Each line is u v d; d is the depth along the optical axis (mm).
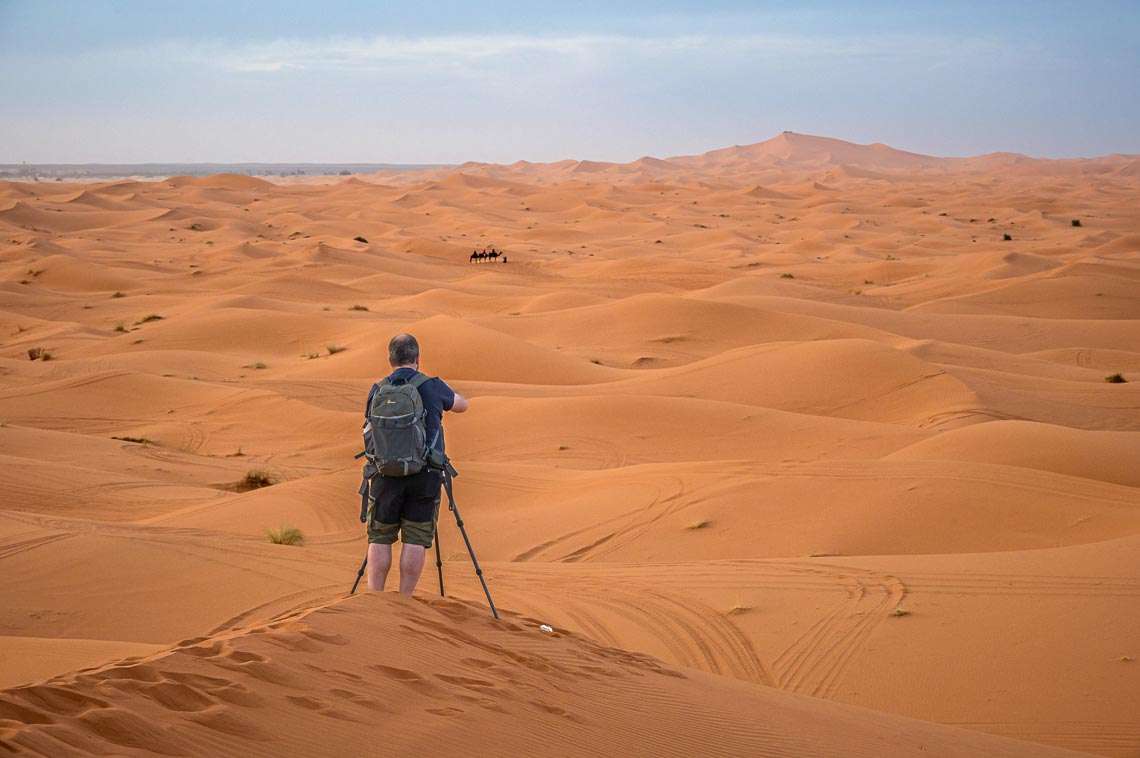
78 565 12617
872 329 56938
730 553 17172
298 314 64688
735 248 132375
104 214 163500
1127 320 64062
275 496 21375
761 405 39062
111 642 8461
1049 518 17797
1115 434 26875
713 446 30641
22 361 49906
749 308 60531
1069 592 12062
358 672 4355
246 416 37094
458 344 49969
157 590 12008
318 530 18750
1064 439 25062
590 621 12039
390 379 6184
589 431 32312
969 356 50656
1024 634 10930
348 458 31219
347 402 39781
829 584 13320
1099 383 43219
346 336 57625
